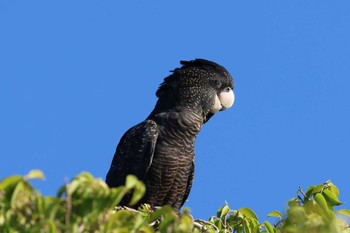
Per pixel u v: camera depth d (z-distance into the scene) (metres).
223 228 11.82
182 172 14.46
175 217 7.92
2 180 7.06
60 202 7.28
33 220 7.29
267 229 10.98
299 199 10.95
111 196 7.27
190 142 14.55
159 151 14.23
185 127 14.52
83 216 7.26
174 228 7.85
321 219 7.50
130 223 7.99
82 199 7.28
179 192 14.59
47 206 7.16
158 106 15.14
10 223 7.30
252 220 11.96
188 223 8.01
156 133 14.31
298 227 7.44
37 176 7.10
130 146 14.35
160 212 8.09
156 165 14.20
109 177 14.60
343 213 8.87
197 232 8.65
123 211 8.20
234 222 12.04
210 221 11.93
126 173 14.24
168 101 15.07
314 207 8.83
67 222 7.13
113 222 7.57
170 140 14.34
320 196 10.02
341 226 8.01
